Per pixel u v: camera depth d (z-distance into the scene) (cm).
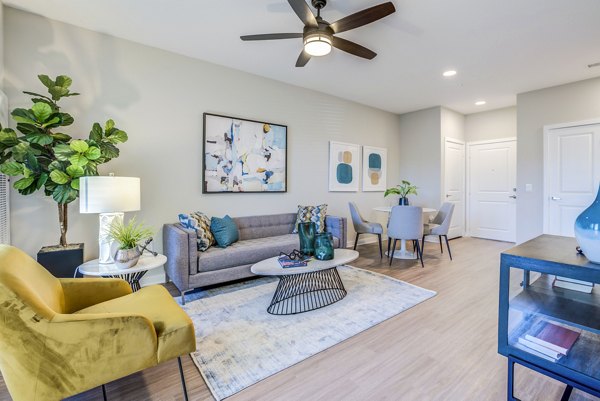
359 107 536
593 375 119
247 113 392
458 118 596
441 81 422
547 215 440
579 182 413
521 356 136
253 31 288
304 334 213
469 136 611
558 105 432
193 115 348
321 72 392
